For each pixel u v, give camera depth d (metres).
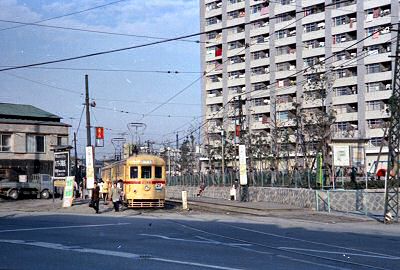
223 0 94.12
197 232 19.70
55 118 58.38
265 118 86.81
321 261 12.59
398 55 26.45
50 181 48.50
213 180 58.53
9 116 55.00
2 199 45.59
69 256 13.18
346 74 77.44
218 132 87.44
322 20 80.12
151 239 17.12
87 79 38.06
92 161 35.16
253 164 66.62
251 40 89.62
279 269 11.28
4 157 52.88
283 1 84.94
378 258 13.18
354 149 36.41
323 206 33.38
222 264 11.91
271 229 21.39
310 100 69.19
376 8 74.44
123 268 11.34
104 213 30.55
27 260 12.52
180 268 11.33
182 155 89.38
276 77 85.44
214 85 95.44
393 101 26.31
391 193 28.03
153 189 33.38
